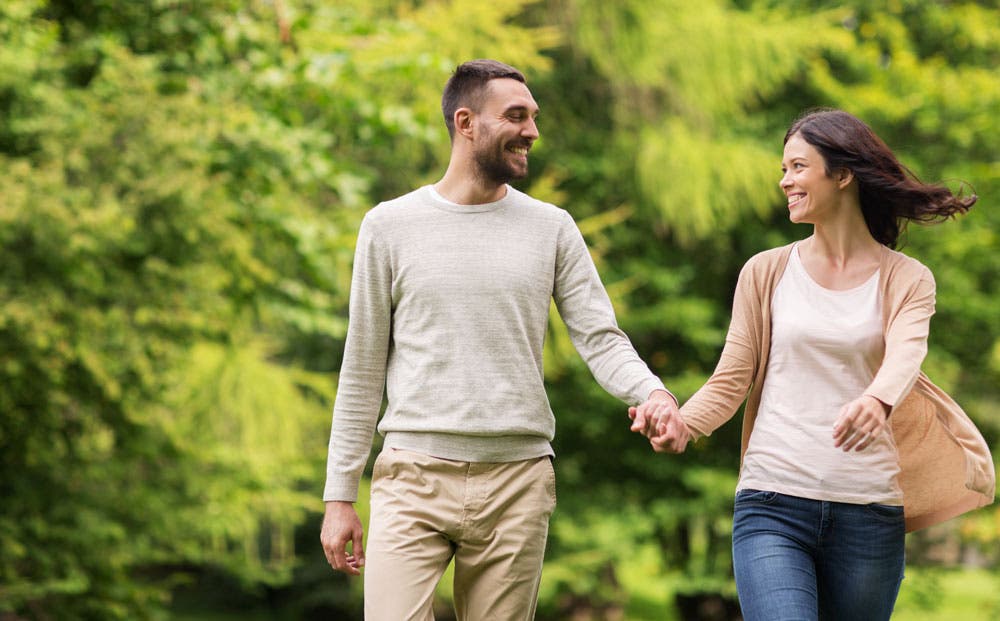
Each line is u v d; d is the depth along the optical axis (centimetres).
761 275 387
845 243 377
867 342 367
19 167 882
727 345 390
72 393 996
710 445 1862
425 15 1109
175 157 952
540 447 389
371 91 1132
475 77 385
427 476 383
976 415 1758
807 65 1798
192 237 965
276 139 998
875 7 1812
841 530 368
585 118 1792
